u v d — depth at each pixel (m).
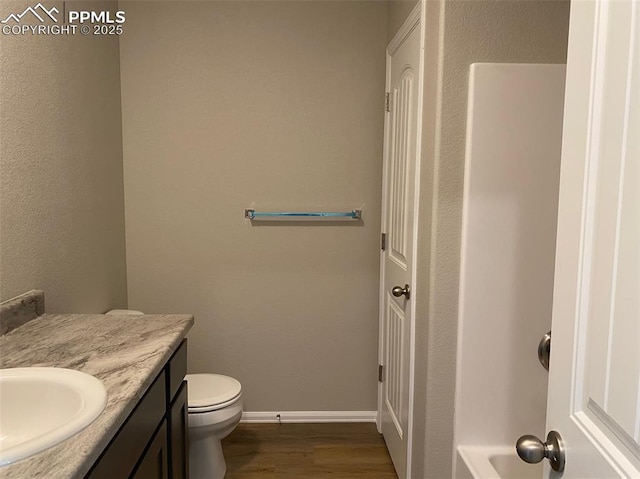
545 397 1.95
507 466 1.91
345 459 2.60
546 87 1.83
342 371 2.96
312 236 2.87
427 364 1.95
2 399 1.17
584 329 0.78
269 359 2.94
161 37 2.72
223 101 2.77
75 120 2.15
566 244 0.83
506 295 1.90
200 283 2.87
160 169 2.79
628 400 0.67
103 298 2.48
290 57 2.77
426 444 1.98
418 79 2.06
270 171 2.82
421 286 2.04
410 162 2.22
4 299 1.63
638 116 0.65
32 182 1.79
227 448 2.69
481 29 1.81
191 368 2.92
